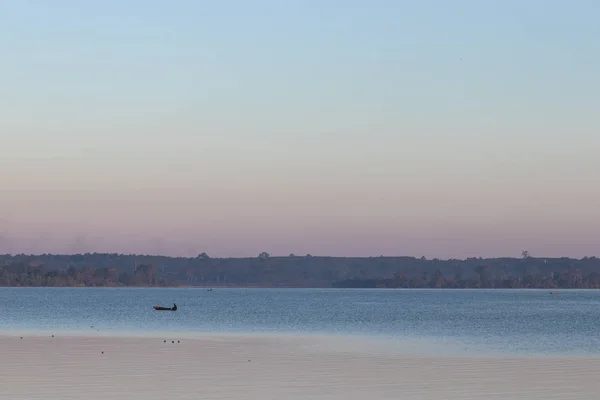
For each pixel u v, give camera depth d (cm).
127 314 17338
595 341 9338
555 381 5356
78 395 4678
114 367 6069
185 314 17662
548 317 16862
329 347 8200
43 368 5978
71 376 5522
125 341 8862
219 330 11369
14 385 5066
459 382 5303
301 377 5544
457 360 6775
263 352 7506
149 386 5050
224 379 5412
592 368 6156
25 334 10100
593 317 16900
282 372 5828
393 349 7988
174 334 10325
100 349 7706
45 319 14738
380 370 5981
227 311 19912
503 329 12025
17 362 6400
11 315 16550
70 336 9712
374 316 17050
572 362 6631
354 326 12788
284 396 4691
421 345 8569
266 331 11244
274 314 17938
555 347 8362
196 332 10844
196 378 5456
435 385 5162
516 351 7794
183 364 6338
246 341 9038
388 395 4744
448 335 10438
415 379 5453
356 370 5978
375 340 9388
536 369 6078
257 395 4716
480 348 8169
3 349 7644
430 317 16638
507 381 5356
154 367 6088
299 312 19325
